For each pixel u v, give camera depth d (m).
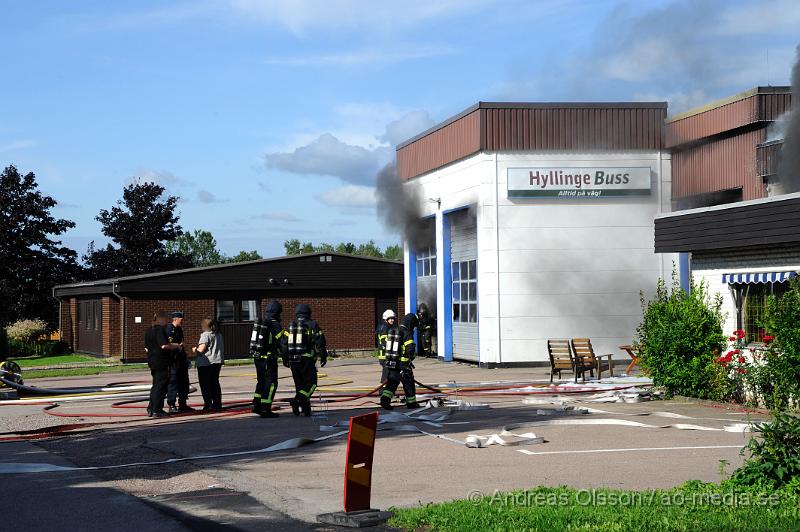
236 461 12.09
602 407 17.38
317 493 9.87
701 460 11.24
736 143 27.91
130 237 65.06
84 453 13.42
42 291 59.59
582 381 23.14
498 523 7.84
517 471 10.78
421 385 18.95
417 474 10.78
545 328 29.58
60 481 10.92
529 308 29.56
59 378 32.75
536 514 8.12
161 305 40.72
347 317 43.19
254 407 17.14
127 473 11.43
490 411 17.30
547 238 29.64
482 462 11.46
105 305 42.75
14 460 12.80
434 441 13.34
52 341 50.44
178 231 66.81
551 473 10.59
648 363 18.81
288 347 16.95
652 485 9.74
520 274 29.56
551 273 29.61
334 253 42.91
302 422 16.12
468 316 32.41
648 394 18.75
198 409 19.11
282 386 25.44
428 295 36.72
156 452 13.12
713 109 28.55
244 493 9.92
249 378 29.53
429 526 8.05
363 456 8.61
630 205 29.94
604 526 7.62
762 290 17.06
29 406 21.73
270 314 17.17
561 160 29.70
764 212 15.96
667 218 18.70
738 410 16.41
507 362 29.52
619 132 29.77
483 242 29.61
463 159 31.38
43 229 60.06
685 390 18.22
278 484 10.41
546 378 25.34
